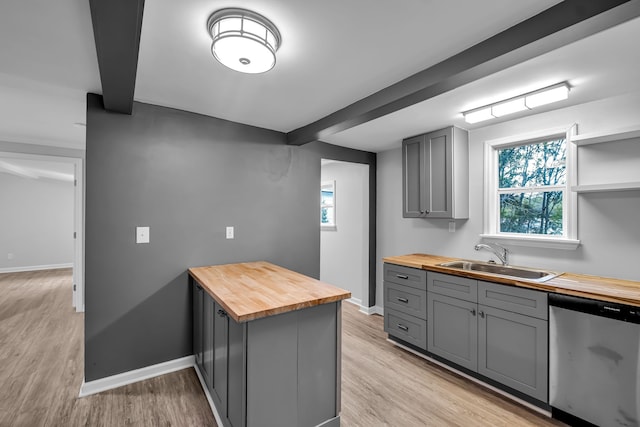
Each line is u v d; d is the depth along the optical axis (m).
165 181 2.45
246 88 2.07
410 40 1.49
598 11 1.10
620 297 1.65
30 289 5.15
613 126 2.15
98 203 2.19
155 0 1.18
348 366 2.62
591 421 1.76
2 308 4.12
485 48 1.47
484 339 2.27
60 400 2.07
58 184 7.21
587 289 1.81
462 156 2.94
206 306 2.16
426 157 3.08
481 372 2.28
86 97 2.23
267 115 2.62
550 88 1.99
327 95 2.18
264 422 1.55
